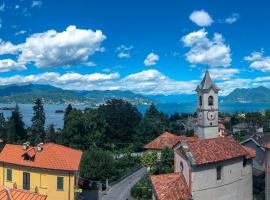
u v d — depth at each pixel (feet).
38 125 472.03
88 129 381.40
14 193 127.65
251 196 196.24
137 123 443.32
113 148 406.21
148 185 222.89
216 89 265.95
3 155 196.44
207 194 170.60
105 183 245.65
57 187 181.68
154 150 298.97
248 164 194.80
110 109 438.40
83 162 242.99
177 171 185.37
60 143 378.32
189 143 176.65
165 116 587.27
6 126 487.20
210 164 170.81
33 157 188.44
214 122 267.59
